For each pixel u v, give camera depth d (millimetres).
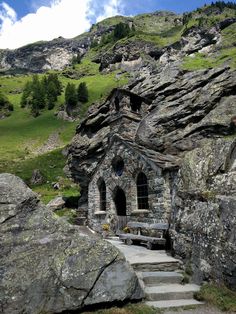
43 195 35688
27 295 7555
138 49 141375
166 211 16766
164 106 25250
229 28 108875
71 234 9203
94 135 27531
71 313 7859
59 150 56094
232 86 24734
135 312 8164
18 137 85125
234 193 10203
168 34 155750
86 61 180375
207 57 94875
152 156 18734
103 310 8078
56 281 7953
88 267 8383
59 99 125125
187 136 23062
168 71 29141
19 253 8297
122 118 24016
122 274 8680
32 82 142875
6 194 9516
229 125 22328
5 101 119938
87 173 26578
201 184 12242
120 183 20734
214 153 12875
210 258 9844
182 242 11906
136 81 31531
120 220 20375
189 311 8438
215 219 10156
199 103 24078
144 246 16328
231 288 8797
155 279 10352
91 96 116562
